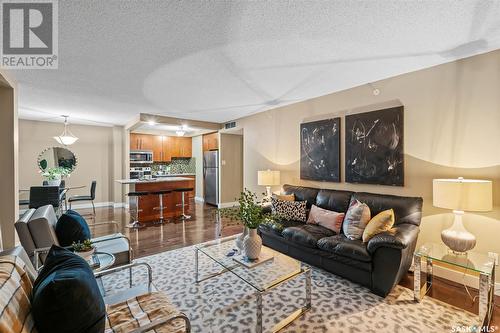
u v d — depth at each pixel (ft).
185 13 5.58
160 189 17.19
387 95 9.82
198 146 25.91
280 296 7.24
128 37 6.63
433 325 5.94
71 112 16.10
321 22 6.00
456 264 6.31
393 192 9.62
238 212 7.50
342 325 5.95
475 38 6.74
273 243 10.66
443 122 8.35
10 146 9.43
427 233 8.68
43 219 6.65
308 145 12.81
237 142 22.74
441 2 5.26
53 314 3.13
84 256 6.54
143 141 23.99
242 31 6.39
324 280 8.19
